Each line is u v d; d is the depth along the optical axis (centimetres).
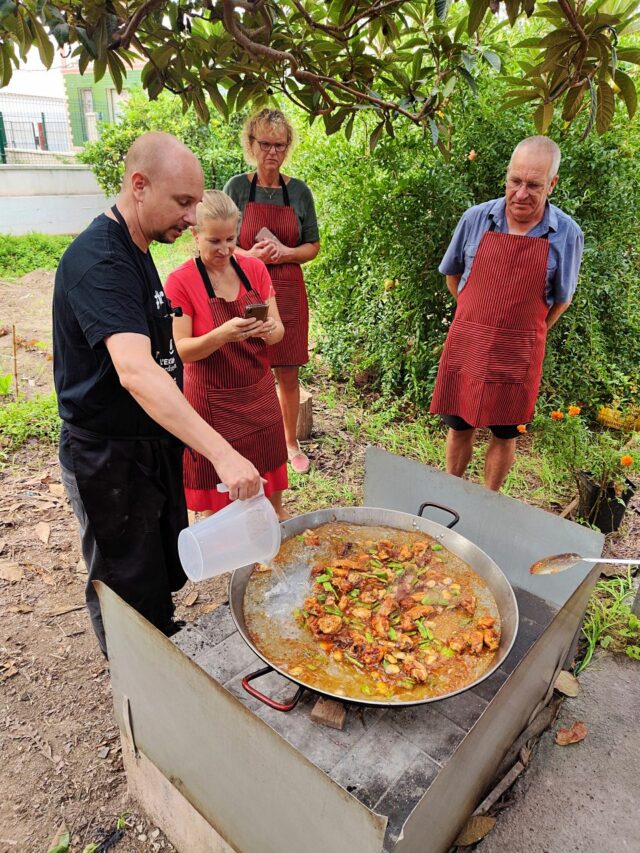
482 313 294
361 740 171
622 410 440
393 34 236
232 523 177
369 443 424
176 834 178
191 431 154
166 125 1030
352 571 208
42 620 265
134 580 200
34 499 353
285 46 245
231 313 250
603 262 421
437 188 403
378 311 476
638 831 182
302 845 130
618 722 218
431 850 154
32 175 1248
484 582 207
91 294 157
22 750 209
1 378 467
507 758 198
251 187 338
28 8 195
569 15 184
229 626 212
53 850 179
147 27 223
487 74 394
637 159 421
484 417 304
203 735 142
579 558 188
